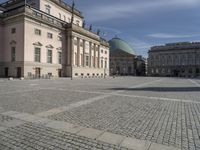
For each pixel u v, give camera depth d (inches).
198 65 5039.4
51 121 319.9
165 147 221.1
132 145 225.6
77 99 543.5
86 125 300.0
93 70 2797.7
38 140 239.9
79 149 215.0
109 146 222.7
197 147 222.4
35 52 1866.4
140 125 303.4
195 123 318.0
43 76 1914.4
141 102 511.8
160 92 768.3
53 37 2106.3
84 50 2561.5
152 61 5669.3
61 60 2239.2
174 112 397.1
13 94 624.7
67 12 2546.8
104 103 487.2
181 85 1224.2
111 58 5570.9
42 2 2108.8
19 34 1774.1
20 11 1755.7
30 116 349.1
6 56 1898.4
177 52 5295.3
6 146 222.4
